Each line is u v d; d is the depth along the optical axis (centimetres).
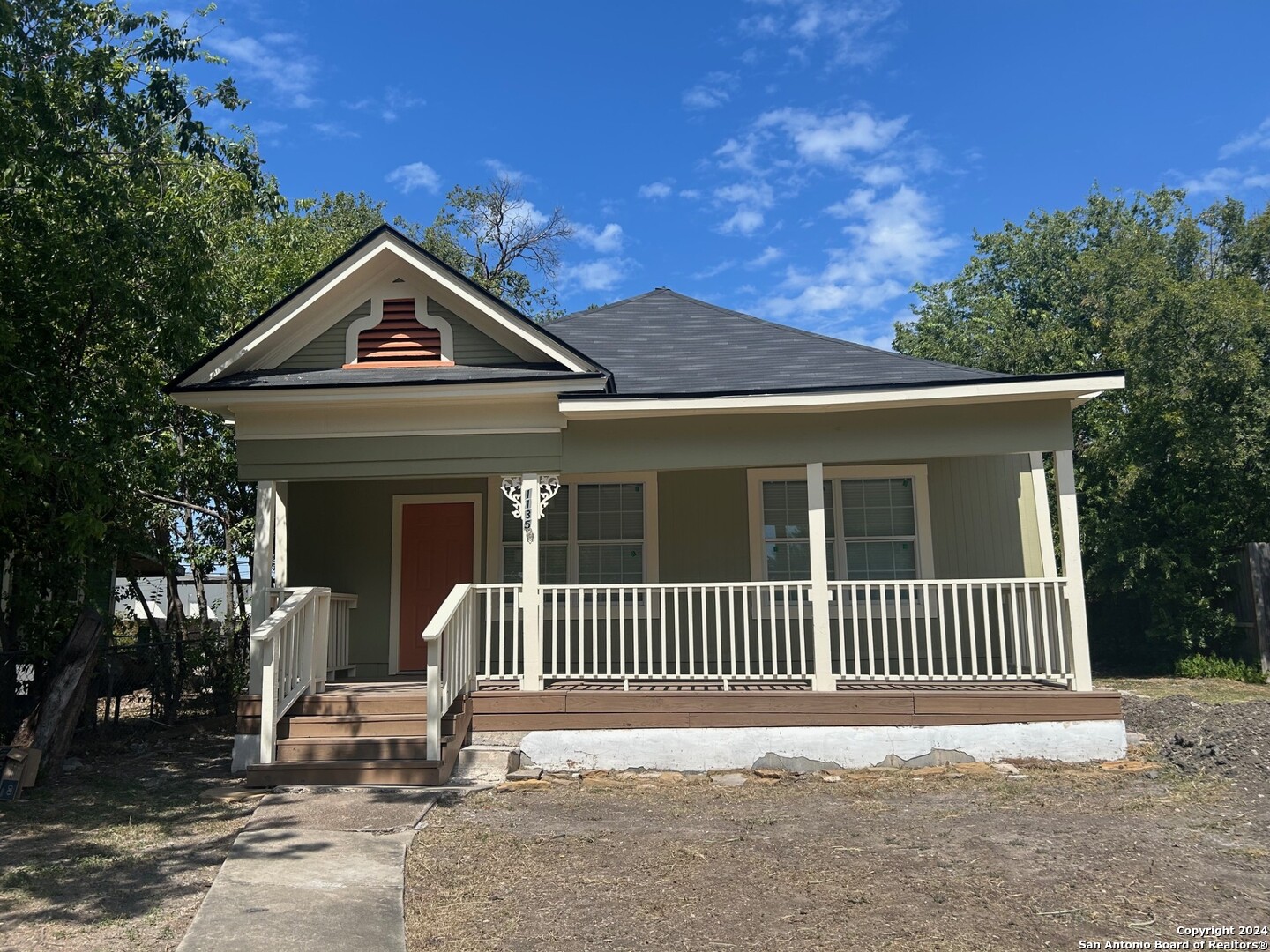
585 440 985
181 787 848
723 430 980
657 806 777
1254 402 1684
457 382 938
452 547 1179
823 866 598
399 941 478
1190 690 1467
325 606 968
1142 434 1767
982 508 1152
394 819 712
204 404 973
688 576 1153
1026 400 954
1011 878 566
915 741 902
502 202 3531
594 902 537
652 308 1402
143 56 927
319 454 987
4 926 500
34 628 994
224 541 1501
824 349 1173
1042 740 895
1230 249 2367
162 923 506
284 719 876
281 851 629
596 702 922
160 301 983
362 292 1048
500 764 884
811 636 1141
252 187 1132
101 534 870
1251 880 559
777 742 905
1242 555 1684
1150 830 667
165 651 1246
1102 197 3328
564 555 1166
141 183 977
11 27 834
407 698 909
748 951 465
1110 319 2148
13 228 907
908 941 473
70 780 875
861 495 1161
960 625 1134
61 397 926
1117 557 1748
